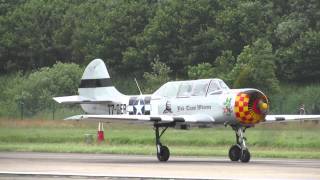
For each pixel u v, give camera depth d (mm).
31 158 93562
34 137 141875
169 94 102500
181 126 97812
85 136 137875
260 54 195250
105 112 124750
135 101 113375
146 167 77500
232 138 132125
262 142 126875
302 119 98938
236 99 92875
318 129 145250
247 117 92375
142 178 63656
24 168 74750
